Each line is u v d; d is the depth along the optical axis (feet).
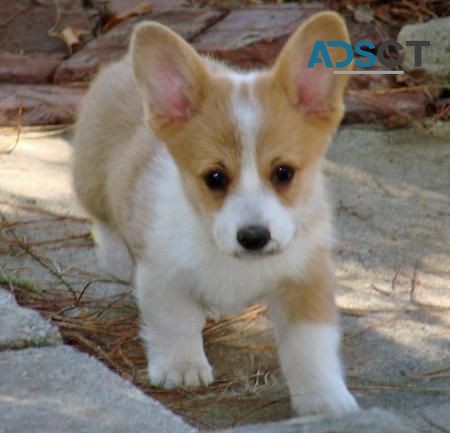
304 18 42.96
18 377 22.75
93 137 28.91
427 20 42.45
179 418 21.30
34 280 28.73
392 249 30.60
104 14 44.93
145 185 25.40
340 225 31.99
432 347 25.57
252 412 22.99
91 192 29.22
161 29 23.54
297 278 23.91
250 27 42.34
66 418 20.85
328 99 23.38
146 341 25.30
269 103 22.85
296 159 22.75
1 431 20.13
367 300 27.89
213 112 22.90
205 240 23.59
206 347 26.14
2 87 41.14
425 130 38.29
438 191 34.12
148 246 24.61
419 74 39.96
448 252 30.45
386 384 23.99
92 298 27.94
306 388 22.93
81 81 41.42
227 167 22.49
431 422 22.11
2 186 34.45
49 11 44.68
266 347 26.07
